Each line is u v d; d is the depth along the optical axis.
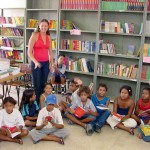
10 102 2.75
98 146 2.80
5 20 5.42
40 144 2.78
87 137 3.03
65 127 3.31
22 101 3.23
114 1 4.34
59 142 2.83
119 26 4.36
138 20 4.41
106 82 4.90
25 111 3.21
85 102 3.46
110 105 4.35
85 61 4.73
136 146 2.85
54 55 5.07
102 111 3.42
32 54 3.54
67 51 4.91
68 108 3.52
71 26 4.83
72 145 2.79
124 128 3.29
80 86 3.95
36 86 3.67
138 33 4.38
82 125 3.32
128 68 4.38
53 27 4.93
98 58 4.67
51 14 5.19
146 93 3.52
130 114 3.47
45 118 2.91
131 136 3.13
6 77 2.98
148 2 4.02
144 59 4.13
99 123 3.26
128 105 3.52
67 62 4.89
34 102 3.30
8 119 2.80
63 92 4.75
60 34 4.89
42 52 3.59
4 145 2.72
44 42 3.58
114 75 4.50
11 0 5.50
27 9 5.12
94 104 3.57
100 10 4.40
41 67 3.63
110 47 4.53
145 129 3.01
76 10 4.69
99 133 3.18
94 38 4.85
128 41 4.57
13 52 5.47
